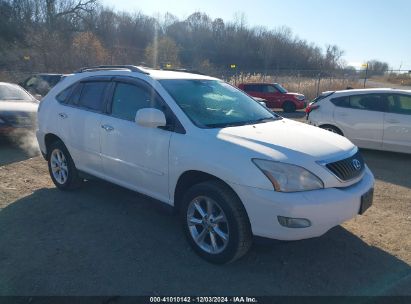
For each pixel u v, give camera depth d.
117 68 5.12
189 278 3.51
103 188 5.84
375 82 34.16
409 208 5.38
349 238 4.36
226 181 3.53
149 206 5.18
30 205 5.14
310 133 4.10
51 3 43.78
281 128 4.17
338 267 3.74
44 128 5.77
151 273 3.58
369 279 3.55
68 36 42.00
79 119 5.14
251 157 3.46
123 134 4.51
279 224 3.32
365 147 8.94
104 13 52.00
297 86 25.69
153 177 4.25
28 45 37.91
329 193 3.43
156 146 4.14
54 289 3.30
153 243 4.15
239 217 3.51
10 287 3.32
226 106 4.58
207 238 3.84
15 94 9.71
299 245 4.15
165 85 4.41
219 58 59.12
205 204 3.82
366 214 5.11
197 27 60.31
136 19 58.28
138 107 4.51
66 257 3.82
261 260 3.84
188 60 55.03
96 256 3.85
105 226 4.55
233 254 3.57
